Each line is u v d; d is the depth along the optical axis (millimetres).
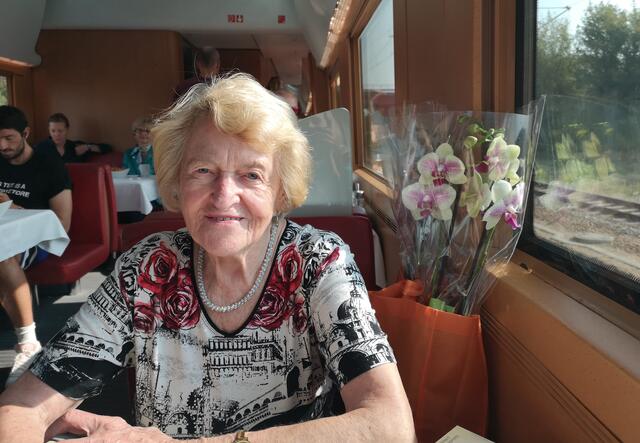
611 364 909
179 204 1229
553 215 1391
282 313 1172
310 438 951
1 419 1049
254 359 1170
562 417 1108
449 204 1406
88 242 4070
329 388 1250
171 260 1202
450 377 1431
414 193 1457
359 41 4996
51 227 3100
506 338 1396
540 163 1466
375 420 970
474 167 1355
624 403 877
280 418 1190
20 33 7555
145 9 8211
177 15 8227
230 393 1173
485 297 1521
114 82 8531
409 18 2320
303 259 1184
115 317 1184
